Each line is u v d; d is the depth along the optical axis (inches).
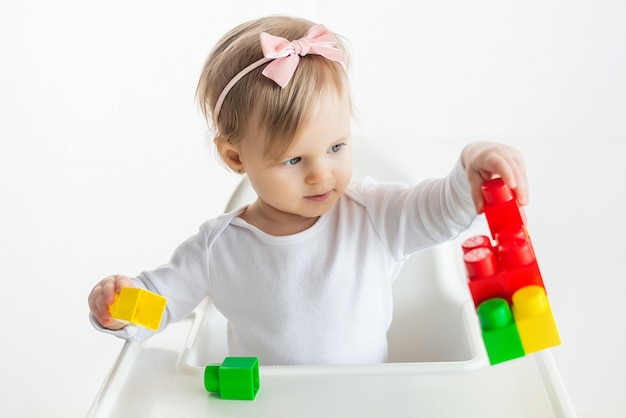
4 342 73.5
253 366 34.7
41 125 80.9
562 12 72.8
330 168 38.7
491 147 33.5
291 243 41.9
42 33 80.9
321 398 34.4
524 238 27.5
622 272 70.3
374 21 74.9
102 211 79.4
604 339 67.9
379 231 42.7
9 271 77.1
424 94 75.2
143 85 79.5
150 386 36.6
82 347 73.7
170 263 43.6
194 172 78.7
